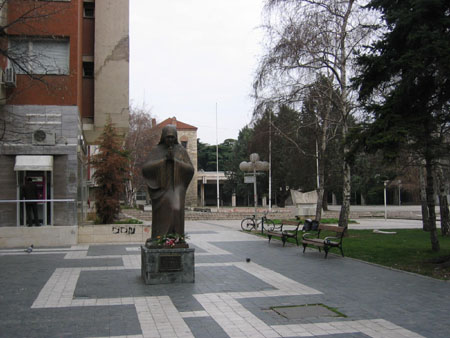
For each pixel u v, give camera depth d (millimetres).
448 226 20250
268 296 8445
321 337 6039
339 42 19219
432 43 10008
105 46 22516
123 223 19578
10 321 6777
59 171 17547
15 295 8539
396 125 10992
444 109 11648
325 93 20078
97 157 20531
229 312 7281
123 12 22719
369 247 16000
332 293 8727
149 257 9500
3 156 17203
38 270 11438
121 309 7480
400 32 11445
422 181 23234
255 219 25172
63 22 17828
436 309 7508
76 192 17672
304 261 13062
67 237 17344
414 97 11391
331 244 13711
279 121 22516
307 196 36156
